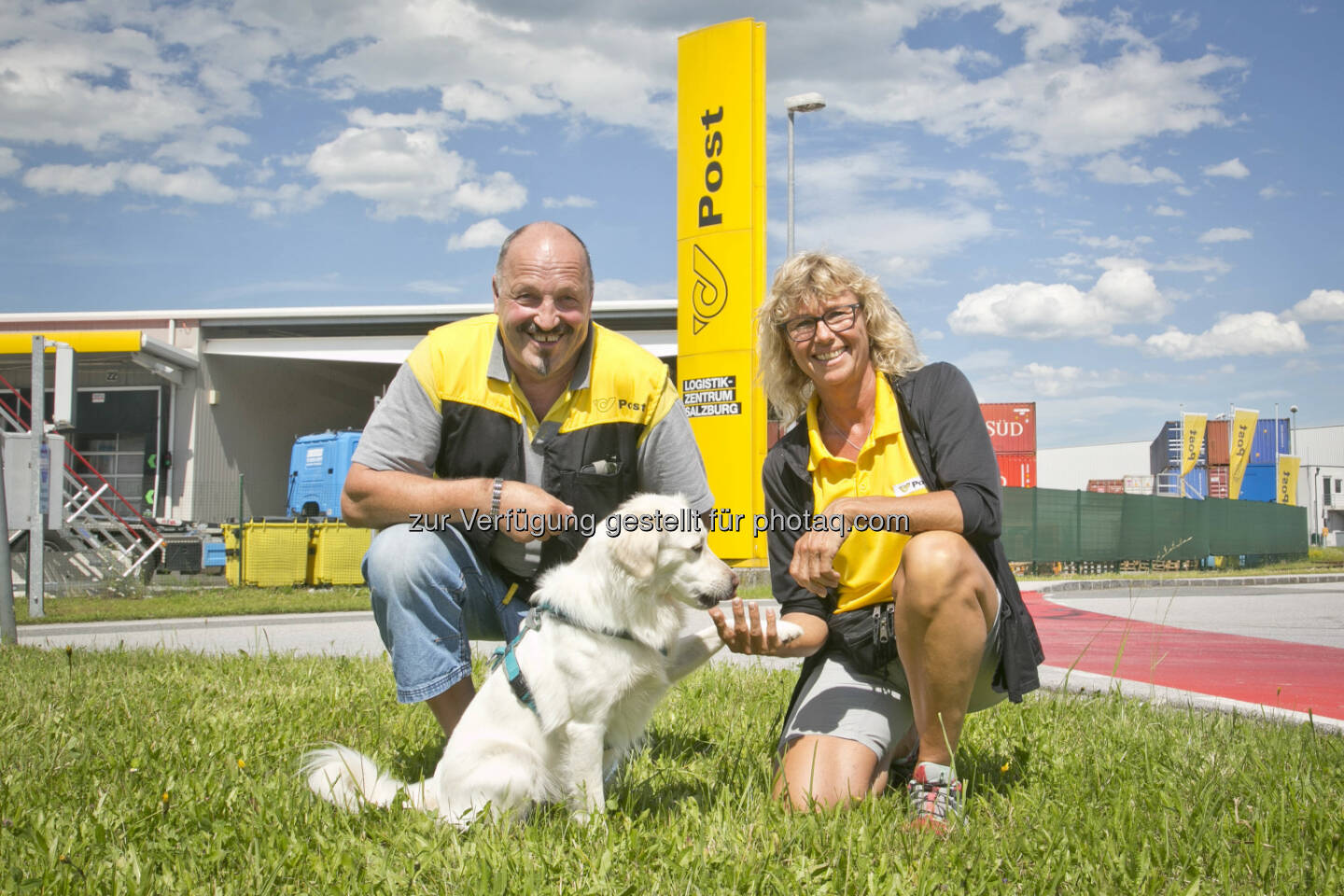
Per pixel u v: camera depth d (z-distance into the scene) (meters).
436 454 3.68
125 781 3.33
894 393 3.48
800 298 3.45
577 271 3.41
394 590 3.48
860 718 3.29
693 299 15.59
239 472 29.00
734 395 15.23
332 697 5.10
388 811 2.99
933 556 2.87
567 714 3.10
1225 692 6.39
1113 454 66.50
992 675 3.26
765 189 15.37
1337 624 11.82
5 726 4.16
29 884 2.39
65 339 25.64
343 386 34.47
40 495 12.59
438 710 3.71
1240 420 39.31
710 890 2.37
